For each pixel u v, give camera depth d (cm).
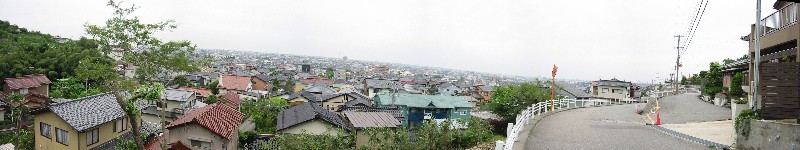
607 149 1291
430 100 4169
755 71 1344
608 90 5769
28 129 2775
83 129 2036
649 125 1881
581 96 4944
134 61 1883
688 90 5481
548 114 2314
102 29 1777
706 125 1838
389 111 3581
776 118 1135
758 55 1341
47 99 3572
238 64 14275
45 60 4778
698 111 2584
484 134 1873
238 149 2438
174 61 1945
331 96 5106
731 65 2577
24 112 2616
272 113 3584
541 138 1478
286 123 2636
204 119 2083
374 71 17000
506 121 2623
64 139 2114
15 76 4416
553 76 2470
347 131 2491
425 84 9325
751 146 1134
